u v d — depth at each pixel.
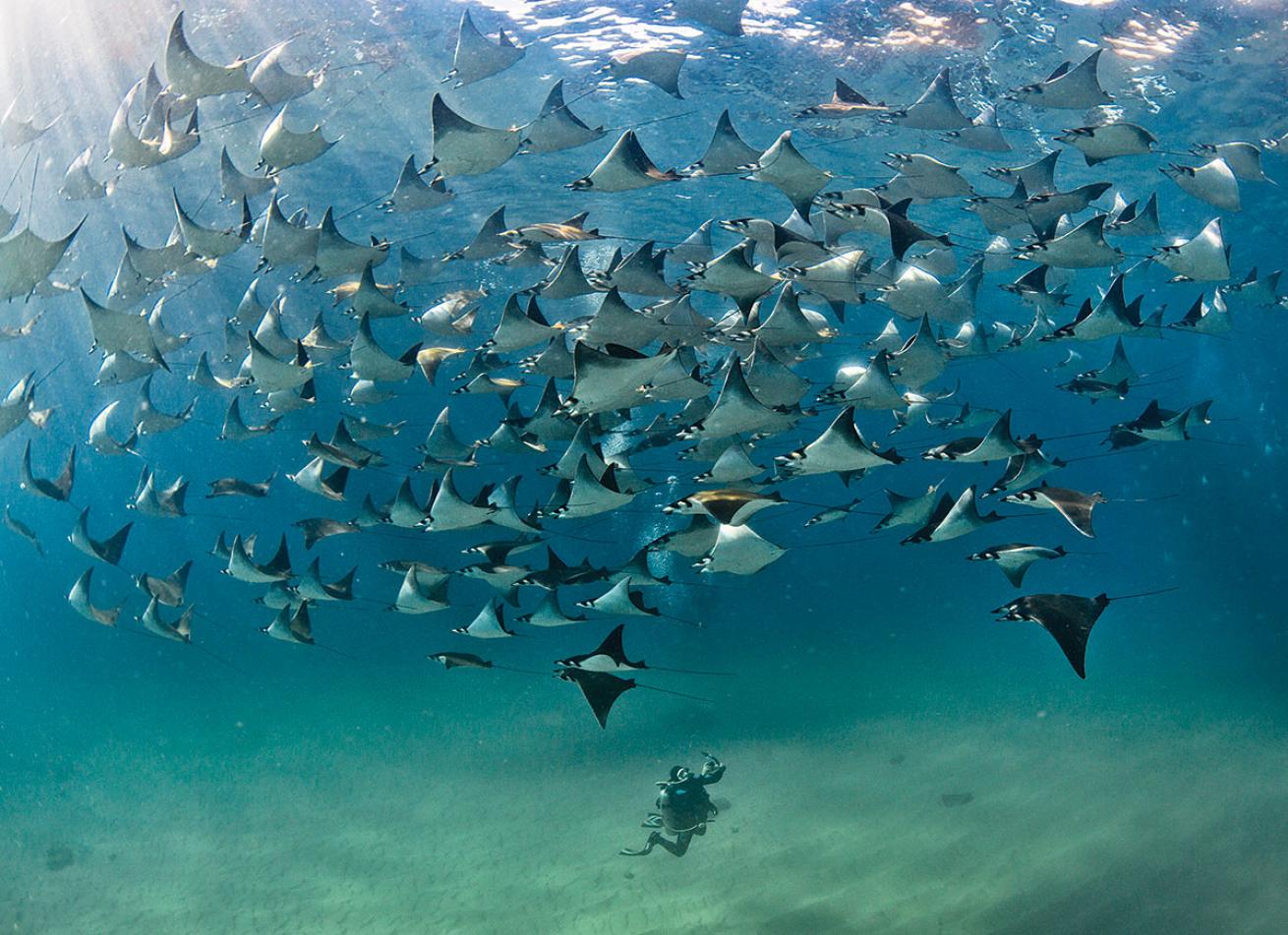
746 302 6.89
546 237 7.09
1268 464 46.25
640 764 15.15
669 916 8.64
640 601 6.27
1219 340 34.16
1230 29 12.49
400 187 8.01
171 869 11.91
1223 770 11.16
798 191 6.66
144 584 8.90
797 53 13.01
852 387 6.73
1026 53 12.69
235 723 24.64
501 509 6.74
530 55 13.00
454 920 9.10
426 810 13.67
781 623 34.03
